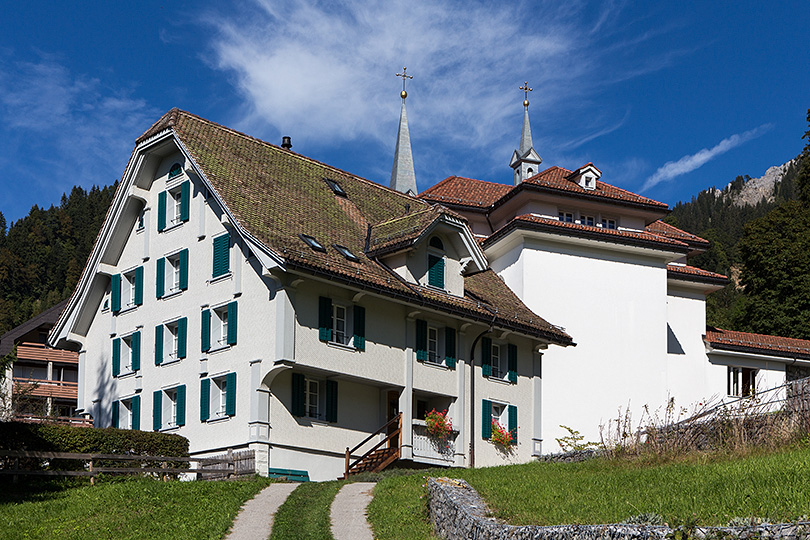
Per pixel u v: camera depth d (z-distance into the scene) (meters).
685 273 45.44
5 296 109.75
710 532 10.21
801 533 9.65
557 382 39.66
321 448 28.39
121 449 25.59
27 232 118.06
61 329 35.69
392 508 18.31
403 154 60.50
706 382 45.62
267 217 28.67
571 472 18.53
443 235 32.03
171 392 30.94
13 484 22.64
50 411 41.16
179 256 31.44
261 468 26.52
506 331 33.66
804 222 60.22
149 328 32.12
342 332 28.94
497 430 33.34
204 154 30.30
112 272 34.28
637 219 44.06
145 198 33.16
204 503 19.91
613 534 11.13
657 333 42.03
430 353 32.03
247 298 28.23
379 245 30.92
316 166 35.62
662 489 14.27
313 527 17.58
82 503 20.08
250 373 27.48
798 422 17.55
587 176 43.28
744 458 16.56
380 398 30.58
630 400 40.81
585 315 40.84
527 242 40.53
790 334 57.59
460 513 14.82
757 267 60.38
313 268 26.59
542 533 12.30
